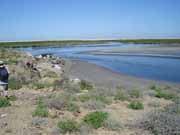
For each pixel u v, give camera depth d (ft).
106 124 26.94
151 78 82.43
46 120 28.55
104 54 205.77
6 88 40.73
